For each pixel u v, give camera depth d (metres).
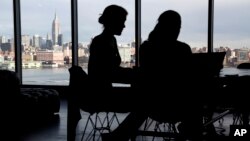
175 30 2.79
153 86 2.78
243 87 3.09
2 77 4.81
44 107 6.01
